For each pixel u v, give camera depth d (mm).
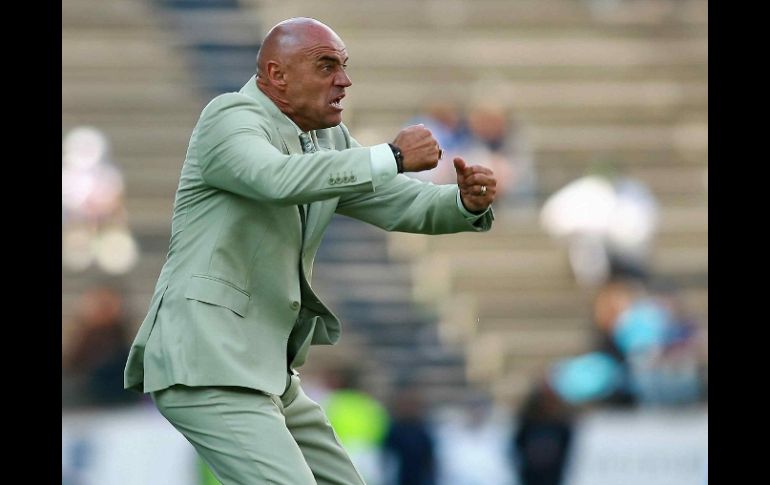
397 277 45219
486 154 47094
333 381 38281
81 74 49969
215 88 50531
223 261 14500
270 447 14266
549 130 52312
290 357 15242
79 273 43000
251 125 14281
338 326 15469
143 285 43125
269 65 14797
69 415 36844
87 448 33094
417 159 14078
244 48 51781
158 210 45750
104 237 43781
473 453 35188
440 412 38781
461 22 55375
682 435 35219
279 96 14820
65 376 37656
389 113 51750
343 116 51406
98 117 48562
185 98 49969
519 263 45562
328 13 54688
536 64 54250
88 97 49281
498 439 35219
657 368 39594
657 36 55938
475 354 44062
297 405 15281
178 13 52312
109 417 33469
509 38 55062
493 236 45938
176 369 14266
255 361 14500
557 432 35125
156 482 33188
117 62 50312
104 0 51875
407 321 44531
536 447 35062
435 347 44031
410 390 37812
